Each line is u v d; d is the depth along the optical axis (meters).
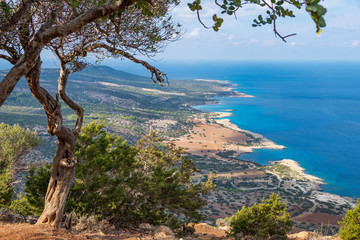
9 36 4.48
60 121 6.57
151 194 12.36
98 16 3.08
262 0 1.79
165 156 19.34
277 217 14.21
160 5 4.67
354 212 12.20
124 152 13.15
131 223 11.17
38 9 4.32
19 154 15.27
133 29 4.83
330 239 12.76
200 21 2.07
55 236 5.85
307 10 1.31
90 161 10.84
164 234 9.09
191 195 16.78
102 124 12.98
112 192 10.50
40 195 10.31
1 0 3.77
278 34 1.78
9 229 5.84
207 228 16.73
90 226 8.27
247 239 13.42
